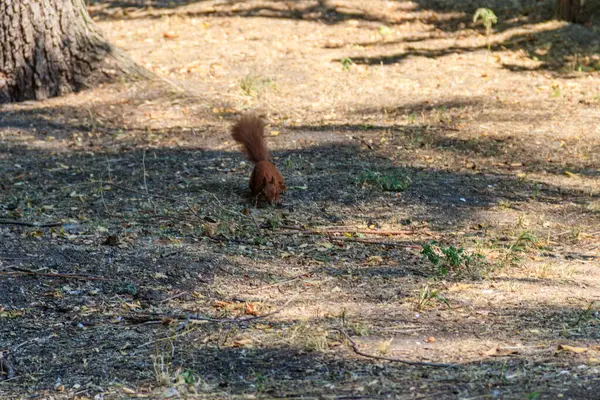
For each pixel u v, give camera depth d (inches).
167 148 547.8
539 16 909.2
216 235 390.0
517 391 222.7
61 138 576.7
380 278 337.7
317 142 558.6
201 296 319.6
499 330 276.7
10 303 305.7
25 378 250.7
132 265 344.5
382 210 433.1
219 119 614.2
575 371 235.6
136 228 396.2
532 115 624.7
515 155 539.2
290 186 469.4
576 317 288.4
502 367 241.8
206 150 542.0
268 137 569.0
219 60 773.3
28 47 660.1
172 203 438.3
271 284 332.5
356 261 361.4
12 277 323.9
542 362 245.0
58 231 387.9
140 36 874.1
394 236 395.2
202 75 723.4
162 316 298.2
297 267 353.1
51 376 251.1
